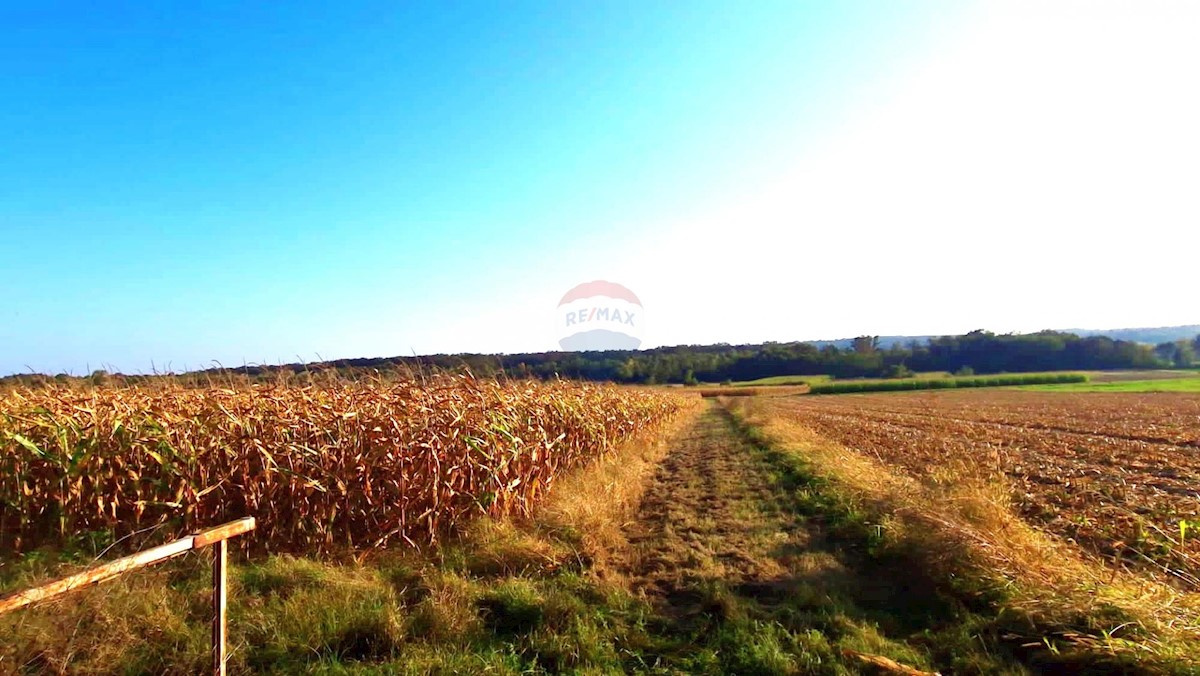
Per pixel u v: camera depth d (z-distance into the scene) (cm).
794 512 967
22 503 718
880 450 1769
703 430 2855
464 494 784
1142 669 403
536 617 516
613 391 1911
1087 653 427
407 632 482
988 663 443
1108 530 802
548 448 989
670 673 443
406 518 747
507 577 616
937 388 8288
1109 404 4169
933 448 1769
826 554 725
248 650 448
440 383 879
